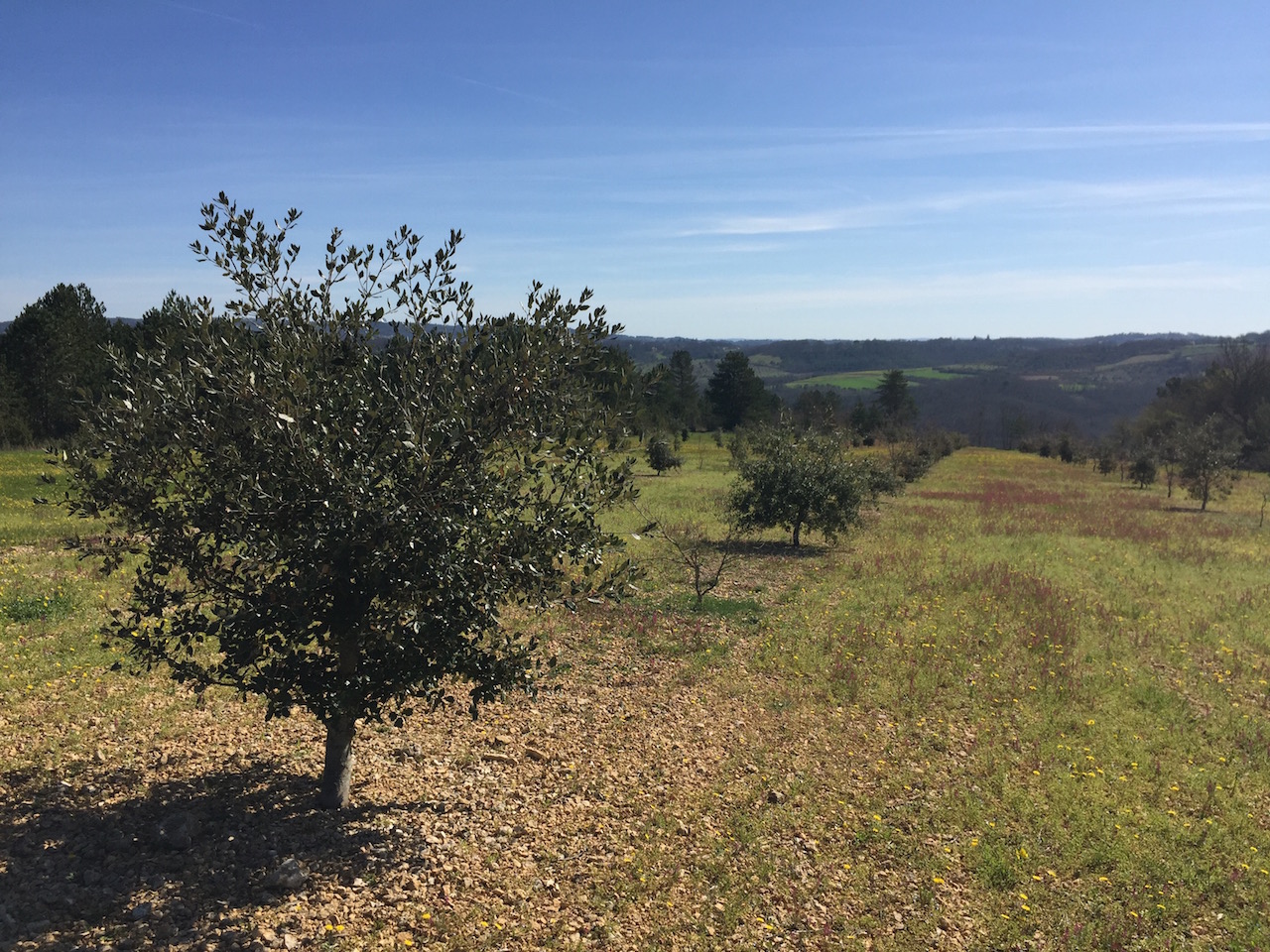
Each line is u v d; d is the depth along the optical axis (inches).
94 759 267.7
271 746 289.4
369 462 201.6
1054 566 747.4
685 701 363.6
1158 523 1143.0
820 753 314.2
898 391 4554.6
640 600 545.0
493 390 207.8
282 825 229.6
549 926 195.5
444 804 253.8
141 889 194.2
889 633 483.2
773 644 458.9
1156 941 202.8
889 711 362.3
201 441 193.0
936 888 224.2
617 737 320.5
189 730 298.5
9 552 589.3
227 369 199.3
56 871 199.5
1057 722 353.1
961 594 607.8
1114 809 273.0
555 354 217.2
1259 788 294.7
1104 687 403.2
